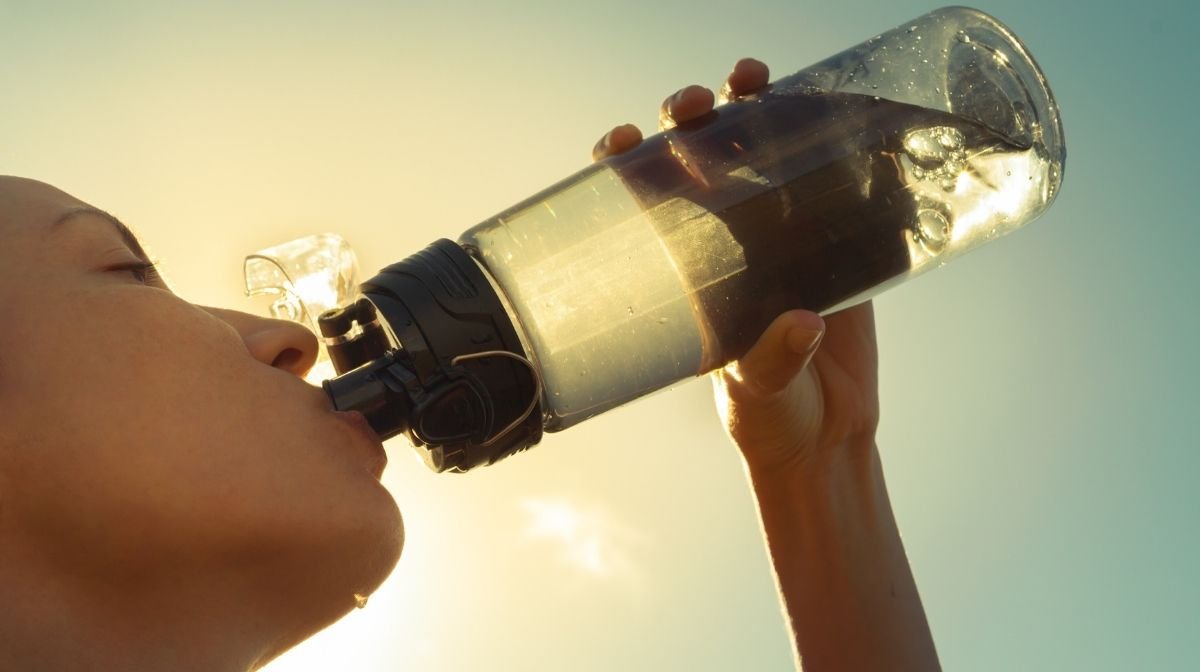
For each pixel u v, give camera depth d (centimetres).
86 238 54
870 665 71
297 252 64
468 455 58
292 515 53
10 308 52
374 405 56
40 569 51
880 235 65
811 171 64
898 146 65
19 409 51
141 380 52
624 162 65
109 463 51
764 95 68
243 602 53
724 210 63
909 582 73
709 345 63
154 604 52
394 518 55
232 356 54
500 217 63
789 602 72
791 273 64
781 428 70
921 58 68
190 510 51
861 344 74
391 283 58
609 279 62
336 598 55
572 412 62
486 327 58
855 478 73
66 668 50
